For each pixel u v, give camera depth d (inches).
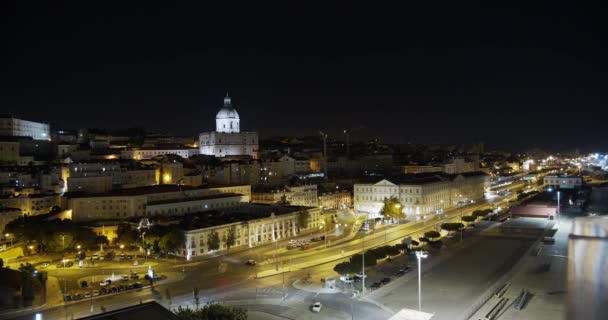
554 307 5339.6
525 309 5290.4
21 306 5698.8
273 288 6353.3
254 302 5762.8
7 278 6604.3
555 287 6107.3
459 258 7864.2
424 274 6919.3
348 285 6402.6
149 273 6628.9
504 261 7578.7
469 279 6614.2
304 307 5546.3
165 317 3307.1
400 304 5600.4
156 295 6107.3
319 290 6215.6
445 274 6904.5
